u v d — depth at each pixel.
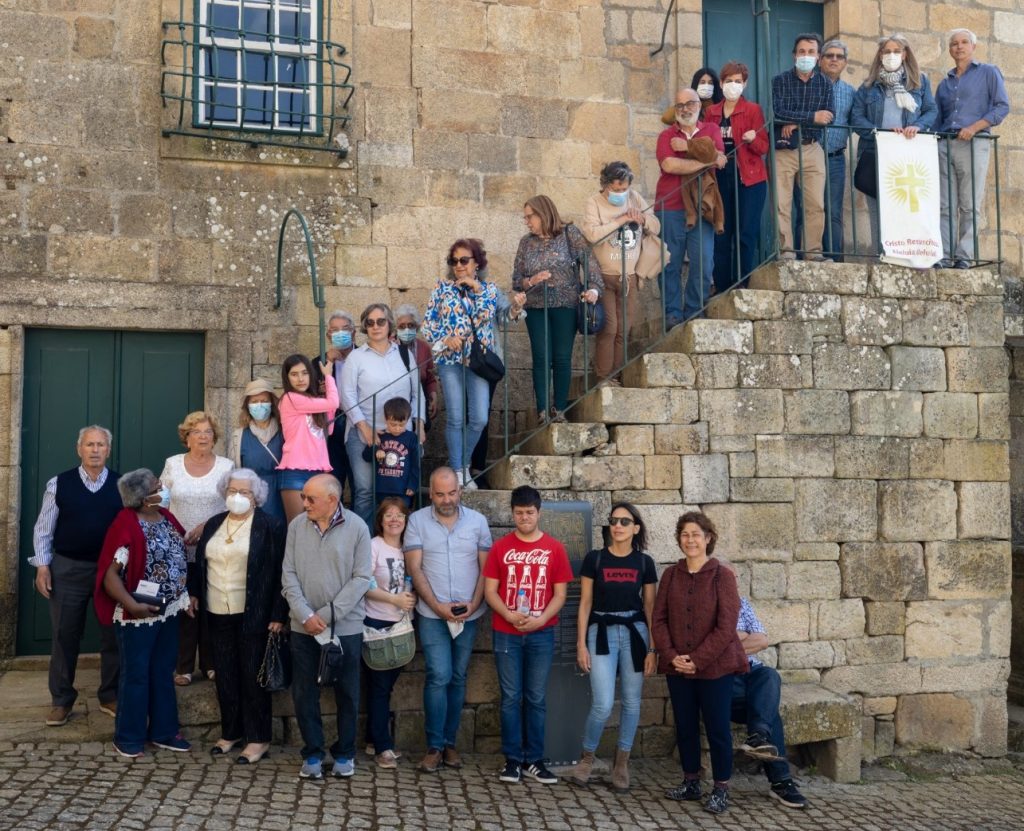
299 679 5.75
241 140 7.94
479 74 8.52
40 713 6.34
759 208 7.74
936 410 7.34
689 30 8.90
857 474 7.17
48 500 6.20
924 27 9.45
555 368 7.38
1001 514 7.43
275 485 6.45
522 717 6.21
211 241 7.89
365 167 8.24
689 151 7.46
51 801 5.07
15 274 7.50
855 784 6.61
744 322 7.04
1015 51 9.55
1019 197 9.41
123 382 7.79
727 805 5.94
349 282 8.14
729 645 5.88
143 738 5.84
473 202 8.45
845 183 8.13
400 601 6.02
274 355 7.93
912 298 7.34
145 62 7.84
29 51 7.65
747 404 7.02
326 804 5.38
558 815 5.59
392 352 7.00
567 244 7.39
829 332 7.17
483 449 7.56
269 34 8.00
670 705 6.88
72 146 7.68
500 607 6.05
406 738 6.48
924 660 7.25
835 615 7.11
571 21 8.76
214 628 5.96
